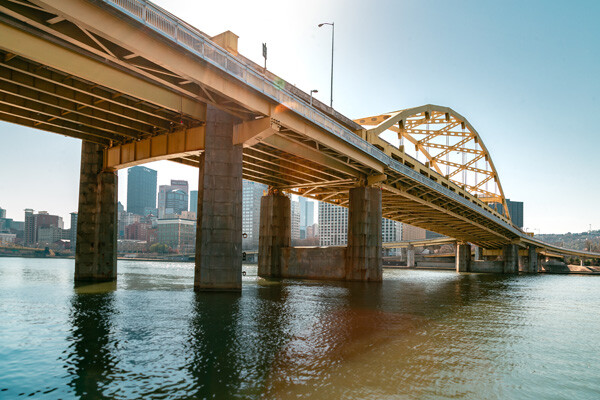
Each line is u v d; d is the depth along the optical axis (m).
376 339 18.03
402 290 45.69
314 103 46.25
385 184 57.38
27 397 10.65
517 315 28.25
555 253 195.38
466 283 67.94
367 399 10.74
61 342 16.42
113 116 36.19
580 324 25.06
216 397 10.69
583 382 12.93
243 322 21.20
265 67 39.09
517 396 11.45
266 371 12.88
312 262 60.84
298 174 58.28
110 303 27.81
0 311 24.19
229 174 34.47
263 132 33.88
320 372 12.91
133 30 23.22
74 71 25.47
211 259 33.72
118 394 10.86
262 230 65.56
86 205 44.28
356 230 55.81
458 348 16.91
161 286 41.84
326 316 24.23
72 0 20.41
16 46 22.78
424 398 10.98
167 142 37.81
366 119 62.97
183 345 16.05
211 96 31.03
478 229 107.44
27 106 32.44
